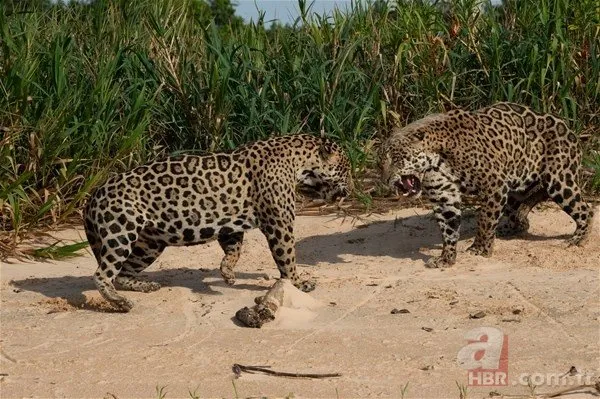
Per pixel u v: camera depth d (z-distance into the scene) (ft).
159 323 28.58
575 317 28.30
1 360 25.89
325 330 27.71
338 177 31.96
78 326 28.40
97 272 29.73
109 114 40.65
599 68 44.42
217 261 35.68
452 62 45.70
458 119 34.63
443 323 28.14
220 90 42.27
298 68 45.01
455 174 34.24
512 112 35.60
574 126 43.19
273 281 32.83
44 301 30.89
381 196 41.63
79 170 40.04
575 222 38.17
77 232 38.27
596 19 45.37
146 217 30.04
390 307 29.73
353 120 44.42
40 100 40.09
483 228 34.94
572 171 35.78
